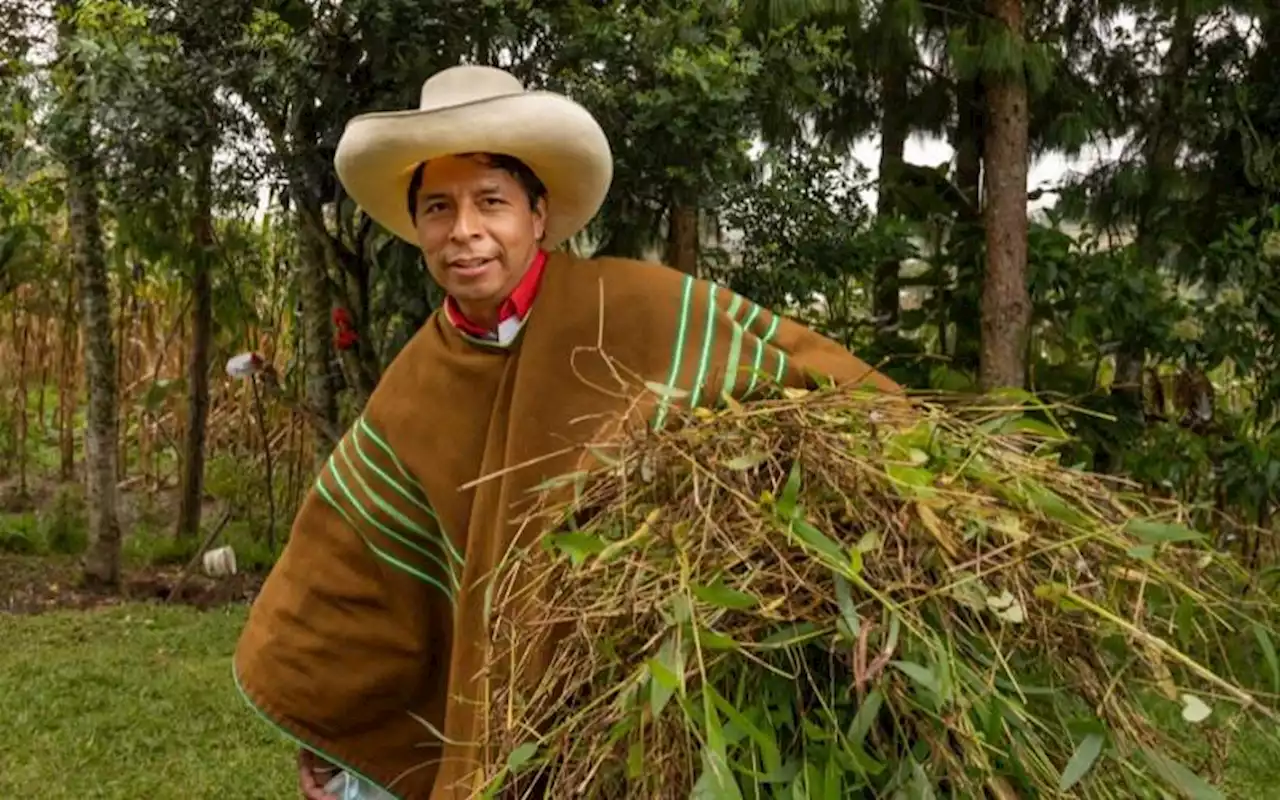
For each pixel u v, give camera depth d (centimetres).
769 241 525
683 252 461
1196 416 509
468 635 192
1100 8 548
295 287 670
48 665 488
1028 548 141
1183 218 576
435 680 217
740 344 186
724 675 136
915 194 547
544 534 150
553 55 438
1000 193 473
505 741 147
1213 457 500
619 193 437
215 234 653
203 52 457
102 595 615
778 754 132
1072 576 143
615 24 423
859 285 592
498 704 155
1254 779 242
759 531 139
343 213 498
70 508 729
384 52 417
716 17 438
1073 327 503
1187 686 144
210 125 460
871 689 134
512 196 190
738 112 430
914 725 134
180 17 456
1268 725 149
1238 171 575
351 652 213
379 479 207
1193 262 569
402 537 208
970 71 459
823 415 153
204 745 420
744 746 135
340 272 511
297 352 708
